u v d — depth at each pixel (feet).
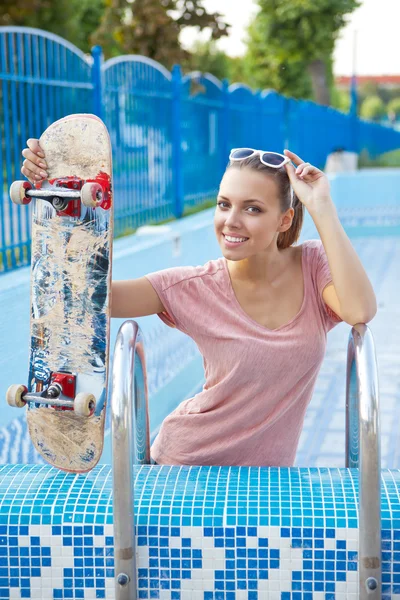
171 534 6.78
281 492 7.06
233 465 7.79
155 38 46.85
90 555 6.89
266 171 7.16
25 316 13.61
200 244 23.62
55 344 7.48
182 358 20.84
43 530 6.88
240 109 37.22
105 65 22.11
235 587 6.84
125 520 6.43
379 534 6.33
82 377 7.41
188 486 7.18
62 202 7.32
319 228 7.16
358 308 6.99
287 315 7.46
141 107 26.09
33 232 7.58
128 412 6.27
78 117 7.64
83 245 7.43
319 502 6.89
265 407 7.47
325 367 20.67
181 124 29.60
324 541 6.66
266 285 7.48
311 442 16.08
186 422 7.70
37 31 18.10
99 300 7.38
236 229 7.16
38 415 7.51
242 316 7.41
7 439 12.86
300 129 49.49
